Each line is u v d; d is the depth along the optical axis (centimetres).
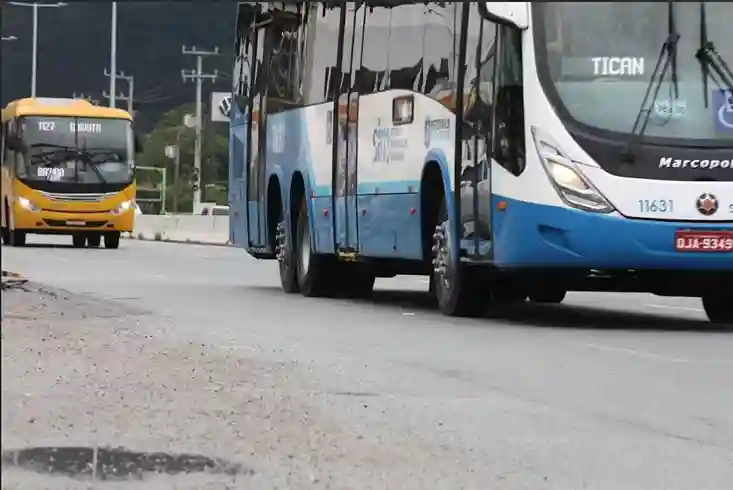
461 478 921
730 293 2059
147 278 3153
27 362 1477
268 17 2939
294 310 2259
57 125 5506
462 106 2020
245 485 888
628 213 1848
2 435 1048
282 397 1259
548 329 1958
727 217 1858
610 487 903
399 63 2245
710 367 1518
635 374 1455
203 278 3203
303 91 2675
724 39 1895
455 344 1733
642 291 2044
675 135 1864
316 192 2591
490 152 1942
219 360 1521
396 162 2238
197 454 988
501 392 1315
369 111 2350
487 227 1955
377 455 995
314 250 2602
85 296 2467
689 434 1101
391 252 2266
